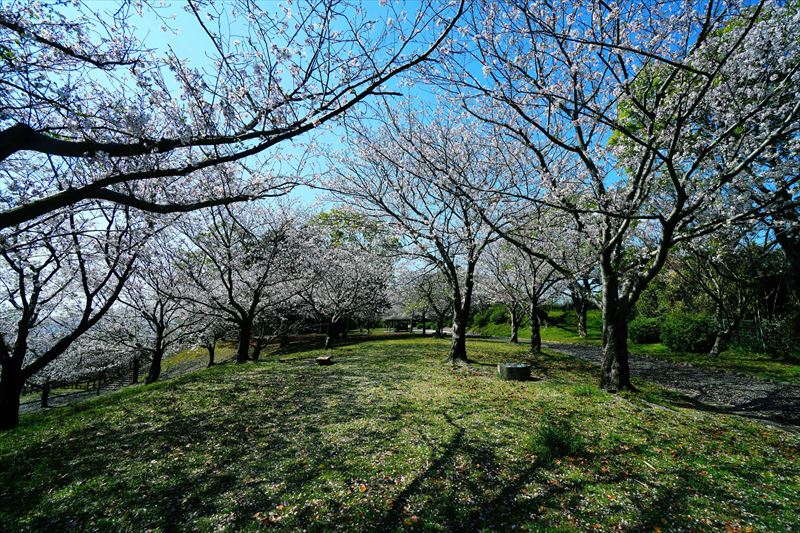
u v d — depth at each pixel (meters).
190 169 4.23
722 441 6.70
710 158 9.41
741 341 20.88
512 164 13.23
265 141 4.43
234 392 11.07
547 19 7.56
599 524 4.18
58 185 7.57
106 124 5.14
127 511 4.80
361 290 26.81
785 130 6.71
